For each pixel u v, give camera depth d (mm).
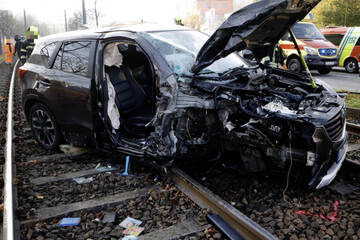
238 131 3727
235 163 4031
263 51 4672
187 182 3787
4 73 17906
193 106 3680
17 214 3445
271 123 3469
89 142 4809
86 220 3418
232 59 4922
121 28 4746
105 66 4770
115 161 4832
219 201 3311
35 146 5754
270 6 3453
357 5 21031
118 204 3703
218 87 3713
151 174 4328
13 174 4402
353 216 3293
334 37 16219
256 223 3016
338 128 3531
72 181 4332
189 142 3869
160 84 3869
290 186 3902
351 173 4223
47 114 5324
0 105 9195
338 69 17328
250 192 3838
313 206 3506
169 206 3574
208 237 3035
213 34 3670
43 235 3172
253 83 3994
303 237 3000
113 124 4441
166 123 3754
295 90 4039
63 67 5027
